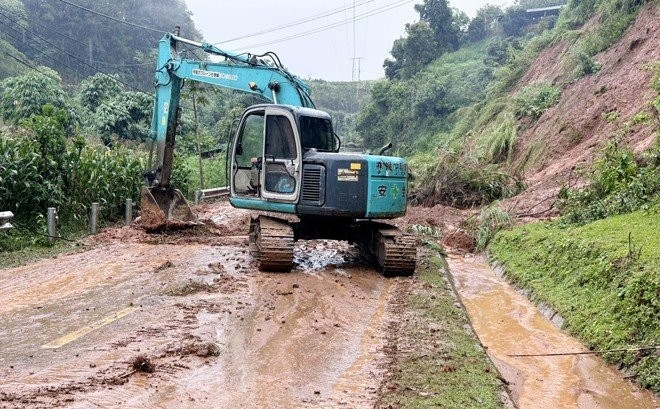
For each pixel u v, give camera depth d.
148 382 5.70
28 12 57.94
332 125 11.85
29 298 8.61
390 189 11.29
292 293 9.25
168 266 10.83
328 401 5.44
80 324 7.38
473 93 43.41
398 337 7.34
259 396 5.50
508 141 25.27
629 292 7.59
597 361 7.18
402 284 10.25
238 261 11.54
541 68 31.80
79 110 30.31
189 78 14.09
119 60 61.47
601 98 21.25
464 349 6.98
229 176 12.12
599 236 9.85
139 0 67.81
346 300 9.05
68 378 5.69
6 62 44.81
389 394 5.59
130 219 16.00
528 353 7.52
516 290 10.62
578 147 20.05
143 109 28.75
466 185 19.95
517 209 15.98
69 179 14.66
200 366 6.18
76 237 13.91
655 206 10.60
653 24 21.78
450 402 5.43
